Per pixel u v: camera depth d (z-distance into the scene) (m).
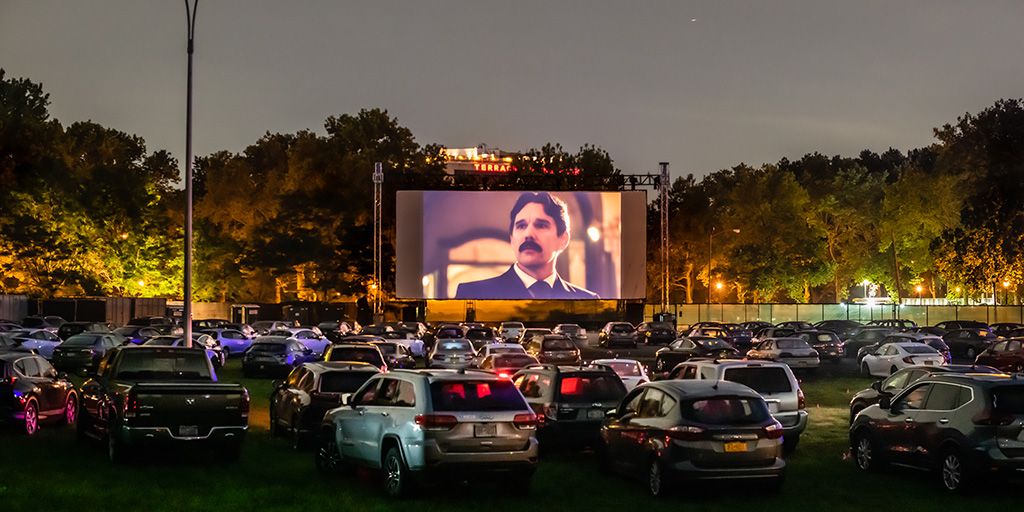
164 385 16.72
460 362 34.47
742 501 14.30
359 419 15.20
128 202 91.69
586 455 19.22
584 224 73.62
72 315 75.50
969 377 15.17
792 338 39.38
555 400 18.61
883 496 14.70
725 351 41.53
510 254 73.44
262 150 134.50
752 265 113.69
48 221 87.25
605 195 73.62
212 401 16.89
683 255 117.31
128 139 133.12
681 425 14.20
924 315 89.25
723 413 14.30
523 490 14.78
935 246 79.88
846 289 134.00
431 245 73.56
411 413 13.91
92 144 122.44
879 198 130.00
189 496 14.07
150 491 14.40
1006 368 39.38
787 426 18.55
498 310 85.69
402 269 73.88
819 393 32.59
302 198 97.06
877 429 16.77
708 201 120.00
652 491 14.68
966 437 14.62
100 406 18.45
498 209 73.69
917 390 16.16
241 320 82.12
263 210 112.38
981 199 75.56
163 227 95.62
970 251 74.94
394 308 90.19
